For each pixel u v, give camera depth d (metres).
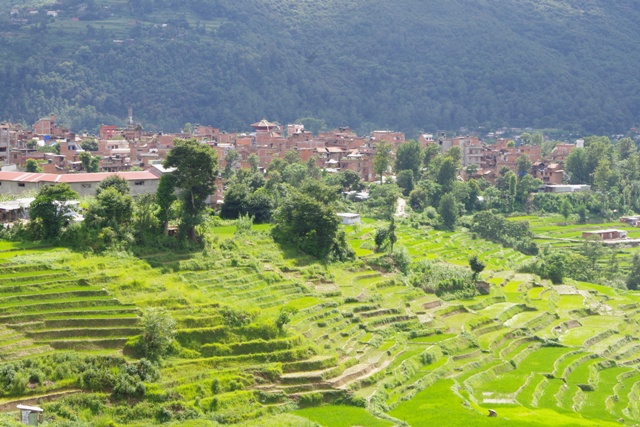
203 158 148.12
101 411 100.31
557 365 144.75
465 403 118.62
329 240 164.12
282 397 111.06
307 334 127.75
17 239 133.25
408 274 172.88
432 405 116.88
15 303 113.06
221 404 105.75
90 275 122.50
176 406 103.12
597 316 182.88
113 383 103.31
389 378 122.38
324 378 115.88
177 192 160.25
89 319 112.25
